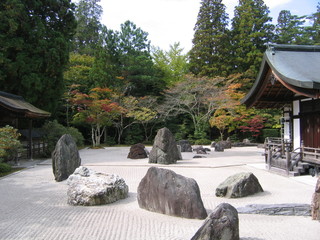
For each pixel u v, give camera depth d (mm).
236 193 6777
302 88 7914
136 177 9773
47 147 16125
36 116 14805
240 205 6125
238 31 33656
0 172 10852
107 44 29375
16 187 8227
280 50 10750
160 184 5676
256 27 32562
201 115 29562
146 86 32312
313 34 33969
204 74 30891
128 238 4250
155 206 5699
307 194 7086
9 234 4492
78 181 6691
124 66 31062
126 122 30219
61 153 9211
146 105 28578
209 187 8086
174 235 4320
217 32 32094
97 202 6254
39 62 18500
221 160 14445
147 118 27234
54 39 19281
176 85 27609
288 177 9414
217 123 26281
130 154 15867
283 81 8586
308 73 8445
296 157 10055
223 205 3869
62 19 20891
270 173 10359
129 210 5855
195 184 5457
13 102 13984
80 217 5363
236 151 20156
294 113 11711
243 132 30531
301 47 11047
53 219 5254
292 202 6363
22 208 6031
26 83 18062
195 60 31938
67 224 4957
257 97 11344
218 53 31922
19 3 17359
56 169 9133
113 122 27328
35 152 16438
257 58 29891
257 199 6648
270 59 9641
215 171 10930
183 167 11992
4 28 17203
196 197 5281
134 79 30141
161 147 13055
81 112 24281
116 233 4473
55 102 20812
